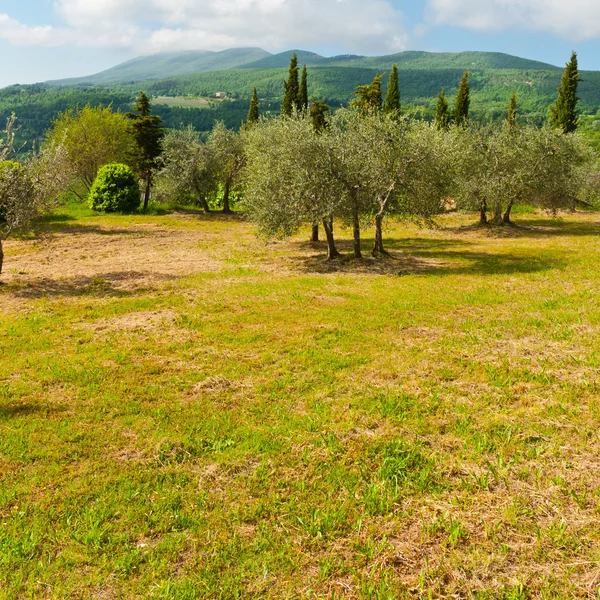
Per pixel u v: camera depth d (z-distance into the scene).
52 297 13.77
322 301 13.33
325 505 4.94
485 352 9.35
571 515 4.67
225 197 37.53
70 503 4.99
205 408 7.18
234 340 10.18
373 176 18.00
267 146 22.41
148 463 5.75
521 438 6.12
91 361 8.96
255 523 4.74
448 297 13.71
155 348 9.70
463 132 30.20
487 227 29.62
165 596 3.79
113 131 50.56
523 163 27.62
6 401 7.35
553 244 23.94
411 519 4.72
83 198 44.56
